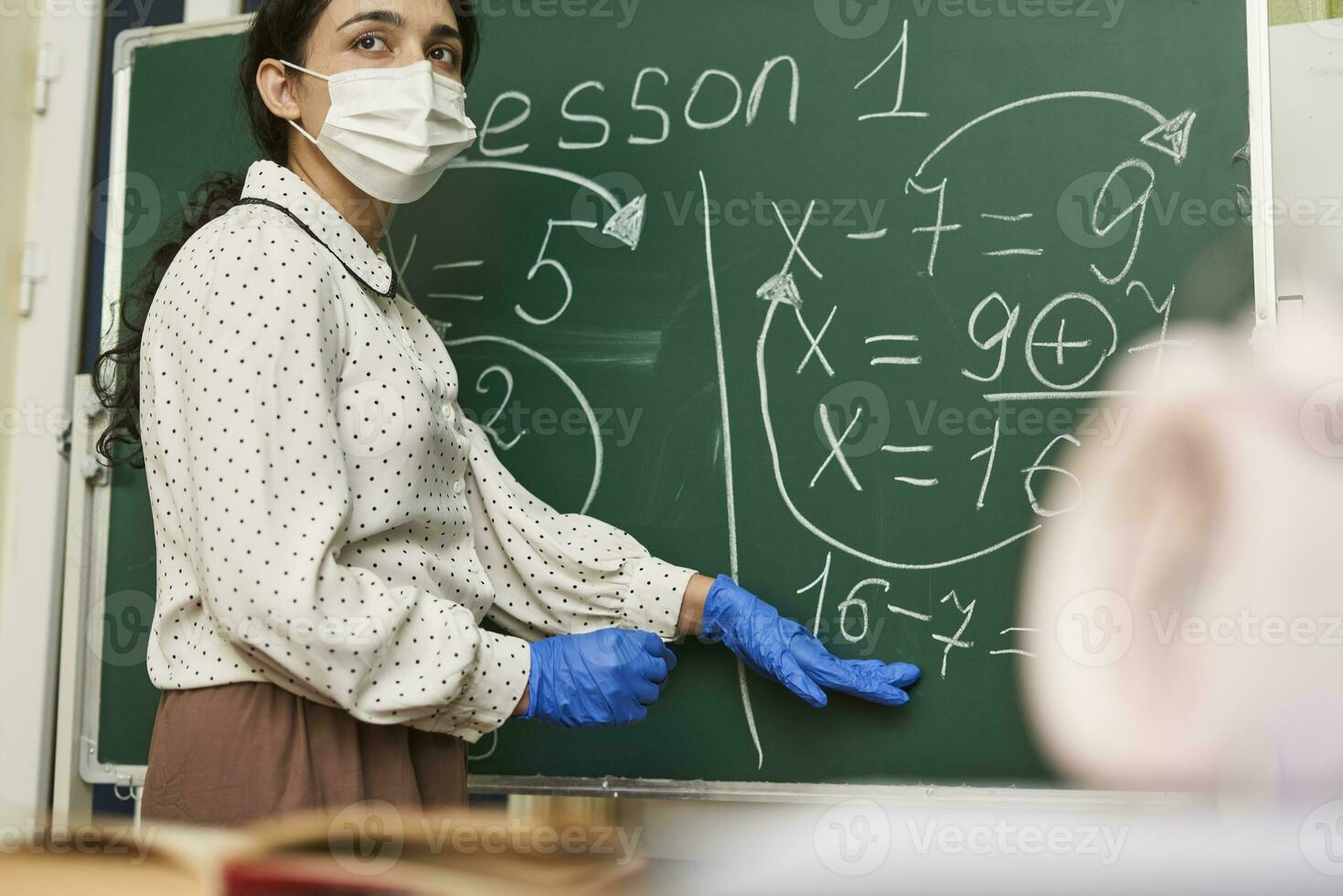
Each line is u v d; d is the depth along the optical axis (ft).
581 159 4.75
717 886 1.14
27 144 5.70
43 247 5.63
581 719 3.54
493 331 4.78
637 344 4.61
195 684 3.20
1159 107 4.14
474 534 4.17
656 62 4.69
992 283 4.24
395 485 3.35
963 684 4.12
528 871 1.15
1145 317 4.08
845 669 4.06
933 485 4.23
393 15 3.73
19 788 5.27
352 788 3.19
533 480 4.66
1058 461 4.11
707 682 4.39
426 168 3.82
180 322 3.25
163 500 3.38
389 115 3.70
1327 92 4.22
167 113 5.29
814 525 4.34
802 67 4.53
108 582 5.17
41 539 5.40
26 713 5.31
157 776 3.21
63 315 5.56
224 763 3.11
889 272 4.36
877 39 4.46
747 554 4.40
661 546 4.49
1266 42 4.03
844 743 4.22
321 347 3.21
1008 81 4.30
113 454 5.18
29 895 0.83
